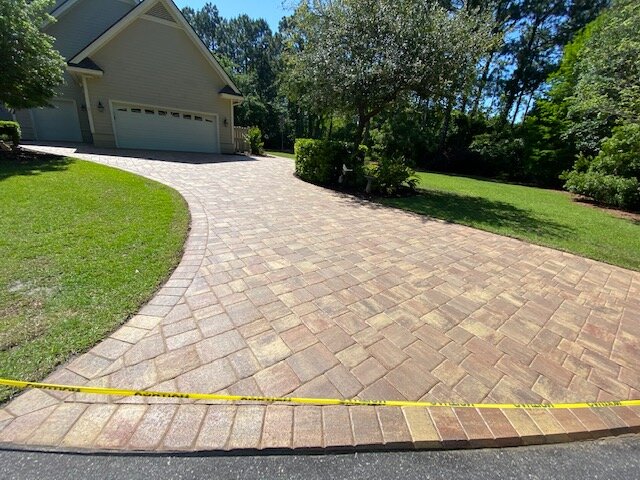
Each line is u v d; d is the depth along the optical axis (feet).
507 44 71.51
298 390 5.74
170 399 5.32
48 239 10.96
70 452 4.42
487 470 4.77
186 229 13.52
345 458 4.72
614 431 5.54
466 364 6.84
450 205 25.02
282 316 7.97
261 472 4.42
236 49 140.87
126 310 7.50
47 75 24.98
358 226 16.79
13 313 7.02
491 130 67.31
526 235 17.88
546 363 7.11
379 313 8.54
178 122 43.47
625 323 9.05
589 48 34.22
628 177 30.35
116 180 20.27
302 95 31.58
